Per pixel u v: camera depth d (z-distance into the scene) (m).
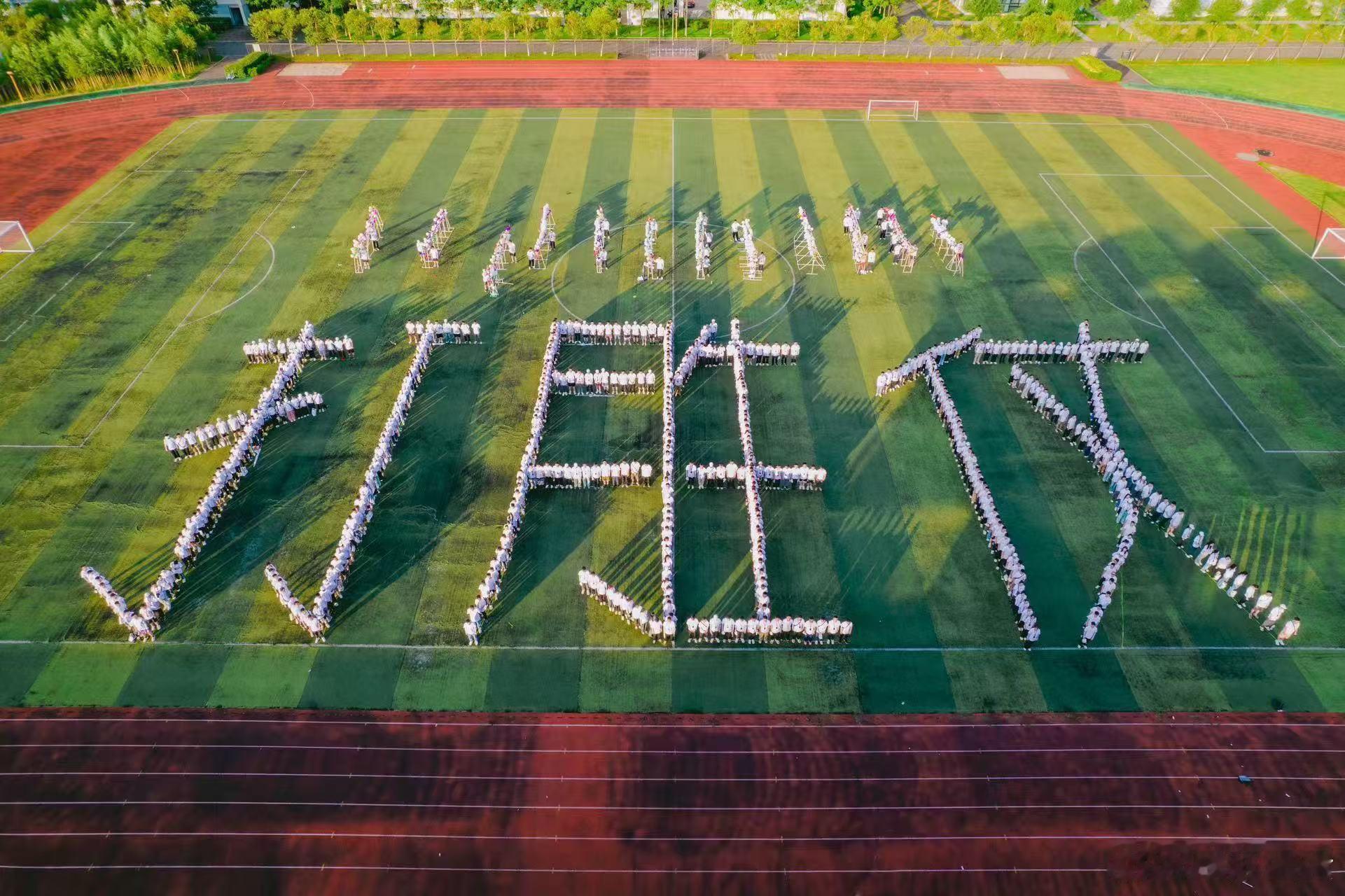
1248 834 33.56
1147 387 53.94
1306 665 39.12
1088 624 39.28
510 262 63.94
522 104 88.75
